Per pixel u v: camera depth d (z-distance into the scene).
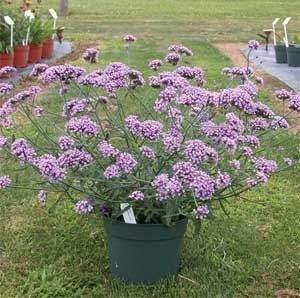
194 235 4.29
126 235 3.64
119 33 15.20
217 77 9.52
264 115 3.84
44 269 3.96
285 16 19.69
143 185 3.58
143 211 3.69
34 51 10.64
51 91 8.19
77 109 3.89
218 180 3.33
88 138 3.72
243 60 11.54
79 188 3.82
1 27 9.81
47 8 20.33
